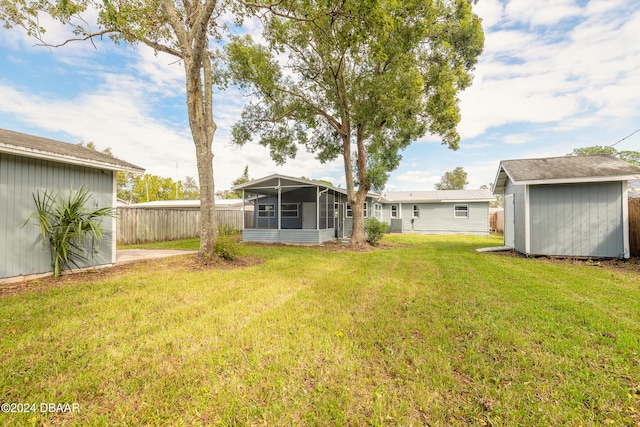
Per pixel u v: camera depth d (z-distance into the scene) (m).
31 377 2.16
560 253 8.13
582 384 2.08
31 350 2.59
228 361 2.43
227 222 18.42
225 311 3.67
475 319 3.35
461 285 4.96
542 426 1.68
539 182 7.97
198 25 6.23
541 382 2.11
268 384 2.10
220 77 10.17
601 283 5.05
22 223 5.37
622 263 7.10
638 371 2.24
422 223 21.00
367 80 8.71
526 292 4.46
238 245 7.88
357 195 11.73
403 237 16.61
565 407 1.85
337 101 9.87
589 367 2.31
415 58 9.66
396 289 4.78
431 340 2.82
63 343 2.74
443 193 21.77
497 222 21.30
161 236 14.16
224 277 5.69
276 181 13.06
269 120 11.91
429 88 9.81
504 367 2.32
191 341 2.80
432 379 2.16
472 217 19.75
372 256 8.78
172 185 33.03
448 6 9.59
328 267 6.89
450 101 9.60
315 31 8.62
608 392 1.98
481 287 4.80
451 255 8.79
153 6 7.27
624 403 1.88
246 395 1.99
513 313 3.52
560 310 3.63
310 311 3.70
